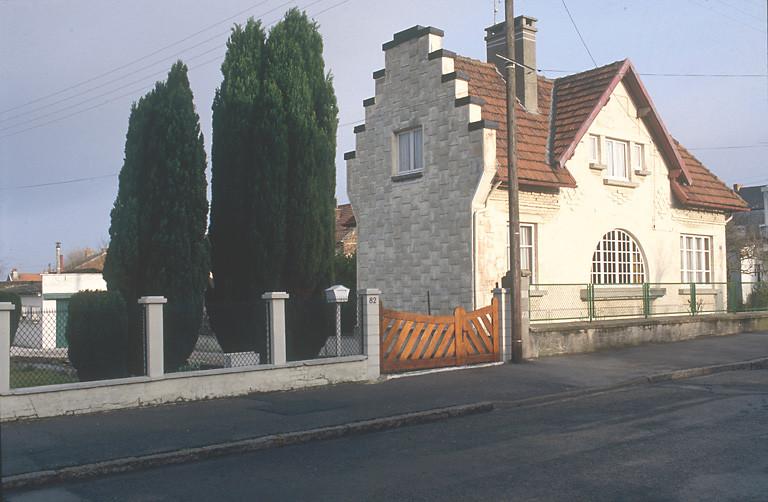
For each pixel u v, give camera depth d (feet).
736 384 45.21
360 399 39.01
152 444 29.04
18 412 33.01
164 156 47.19
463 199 59.21
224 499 22.70
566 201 65.46
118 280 46.47
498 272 59.47
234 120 52.31
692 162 81.46
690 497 21.50
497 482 23.58
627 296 66.69
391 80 65.77
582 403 39.50
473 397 39.68
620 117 71.05
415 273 62.90
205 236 48.62
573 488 22.68
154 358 37.29
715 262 80.74
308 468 26.48
